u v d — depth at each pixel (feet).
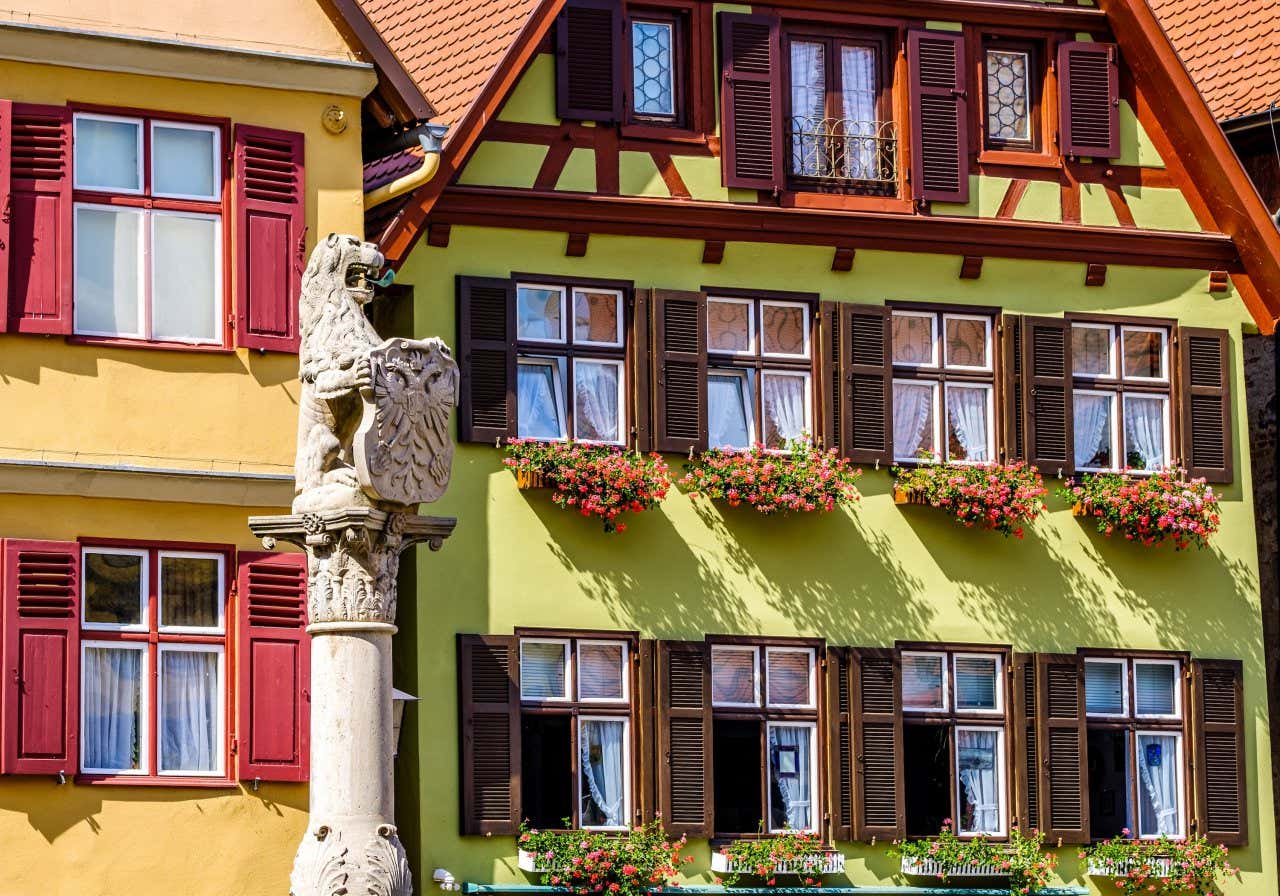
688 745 90.38
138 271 82.23
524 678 89.66
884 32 97.19
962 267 96.22
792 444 93.15
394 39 95.45
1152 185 98.78
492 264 90.94
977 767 94.17
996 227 96.17
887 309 94.94
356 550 63.72
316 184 84.48
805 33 96.37
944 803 93.71
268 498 82.07
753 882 90.27
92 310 81.66
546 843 87.71
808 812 92.07
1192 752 96.12
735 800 91.45
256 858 80.84
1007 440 95.91
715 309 93.71
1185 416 97.96
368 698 63.62
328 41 85.46
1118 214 98.12
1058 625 95.20
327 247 65.98
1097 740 95.61
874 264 95.35
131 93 82.69
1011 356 96.27
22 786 78.74
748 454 91.86
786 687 92.32
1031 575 95.20
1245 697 97.04
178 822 80.12
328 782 63.36
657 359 91.97
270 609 81.66
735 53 94.53
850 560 93.20
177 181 83.10
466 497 89.30
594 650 90.33
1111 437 97.71
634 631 90.33
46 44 81.61
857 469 93.81
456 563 88.89
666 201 92.58
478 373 89.97
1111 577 96.12
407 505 64.34
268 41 84.69
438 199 89.71
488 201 90.53
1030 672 94.58
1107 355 97.96
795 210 93.91
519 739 88.48
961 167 96.48
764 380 93.86
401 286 89.92
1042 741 94.32
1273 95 104.27
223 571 81.82
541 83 92.27
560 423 91.40
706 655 90.84
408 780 88.17
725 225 93.30
